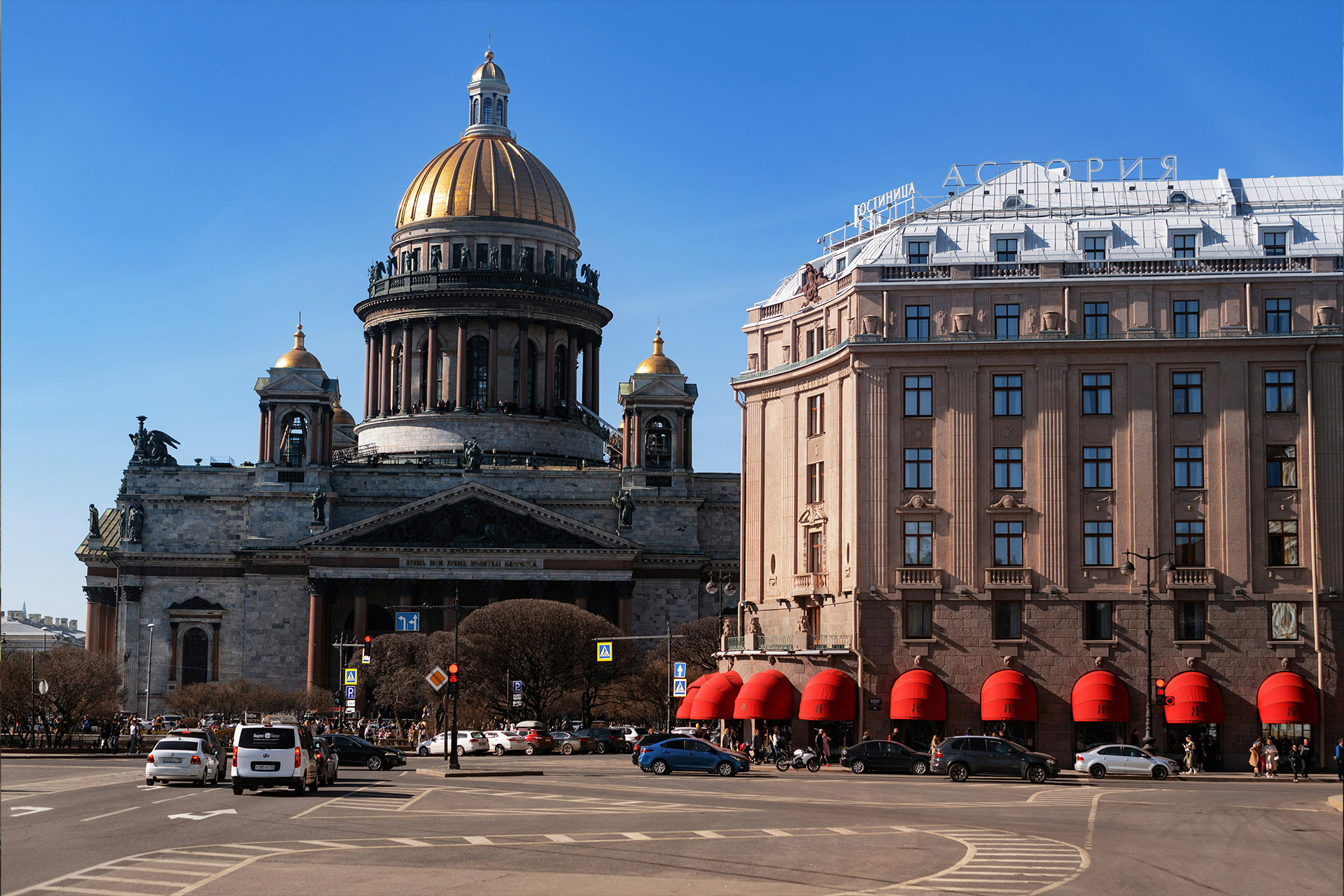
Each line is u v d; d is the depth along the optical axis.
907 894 35.25
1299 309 94.94
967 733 93.69
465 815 55.72
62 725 139.38
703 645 163.75
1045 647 94.00
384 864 40.38
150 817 53.34
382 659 162.88
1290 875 37.94
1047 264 97.25
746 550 111.81
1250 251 96.81
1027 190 110.62
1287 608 92.69
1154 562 93.62
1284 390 94.50
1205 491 94.19
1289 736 91.38
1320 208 104.00
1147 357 95.31
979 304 98.06
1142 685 92.88
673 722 157.38
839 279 103.06
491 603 166.50
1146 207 105.88
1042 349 96.25
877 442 97.81
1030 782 79.06
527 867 40.06
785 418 108.56
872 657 96.06
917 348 97.56
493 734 124.38
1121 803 62.50
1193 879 37.34
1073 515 94.94
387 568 186.75
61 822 51.31
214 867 39.09
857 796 67.38
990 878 38.09
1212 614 92.94
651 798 65.50
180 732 81.06
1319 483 93.38
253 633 192.62
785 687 98.94
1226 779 83.44
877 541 97.06
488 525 188.62
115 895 33.78
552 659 154.88
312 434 197.25
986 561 95.56
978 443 96.44
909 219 108.88
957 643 94.94
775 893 35.31
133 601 196.00
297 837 46.78
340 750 94.88
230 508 198.50
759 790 71.38
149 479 198.62
